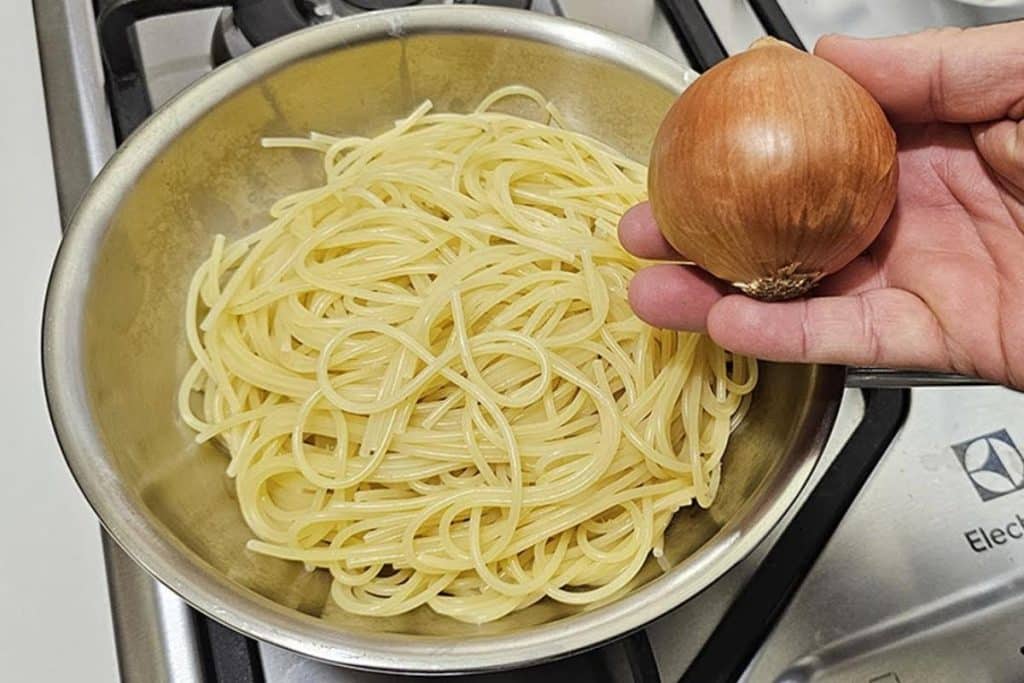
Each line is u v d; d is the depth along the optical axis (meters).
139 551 0.40
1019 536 0.49
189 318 0.51
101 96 0.55
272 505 0.49
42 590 0.44
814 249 0.42
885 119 0.42
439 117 0.56
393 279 0.54
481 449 0.49
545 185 0.56
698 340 0.51
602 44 0.52
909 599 0.48
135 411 0.47
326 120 0.55
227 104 0.51
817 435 0.43
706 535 0.48
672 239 0.44
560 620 0.41
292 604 0.46
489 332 0.51
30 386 0.48
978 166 0.48
